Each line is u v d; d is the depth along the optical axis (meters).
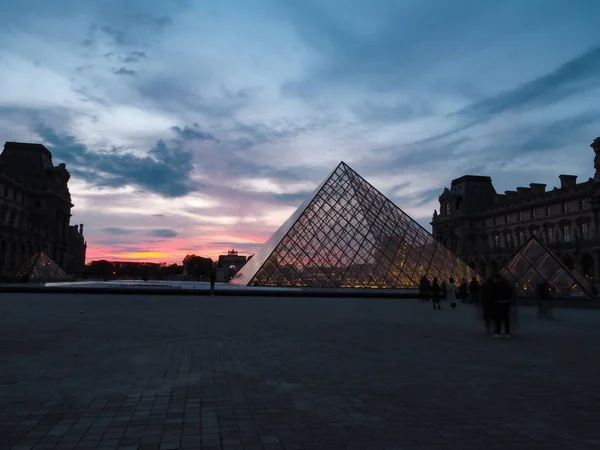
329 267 53.72
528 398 9.18
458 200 175.00
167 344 15.19
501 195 162.62
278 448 6.43
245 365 11.96
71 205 161.12
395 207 61.50
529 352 14.82
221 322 22.31
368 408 8.34
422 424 7.52
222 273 144.12
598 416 8.05
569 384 10.40
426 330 20.62
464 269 55.94
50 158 161.75
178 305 33.62
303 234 56.09
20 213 138.00
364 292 48.75
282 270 53.28
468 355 14.09
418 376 11.02
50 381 9.98
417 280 53.41
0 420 7.45
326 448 6.46
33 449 6.30
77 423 7.33
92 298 40.41
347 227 57.16
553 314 33.12
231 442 6.61
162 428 7.14
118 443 6.53
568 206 124.56
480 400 8.98
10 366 11.48
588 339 18.23
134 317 24.00
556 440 6.89
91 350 13.84
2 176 124.12
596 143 107.25
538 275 47.75
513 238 147.38
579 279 50.50
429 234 59.22
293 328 20.41
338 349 14.80
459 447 6.57
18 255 121.94
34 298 39.44
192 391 9.29
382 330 20.28
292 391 9.43
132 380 10.16
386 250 55.31
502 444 6.71
